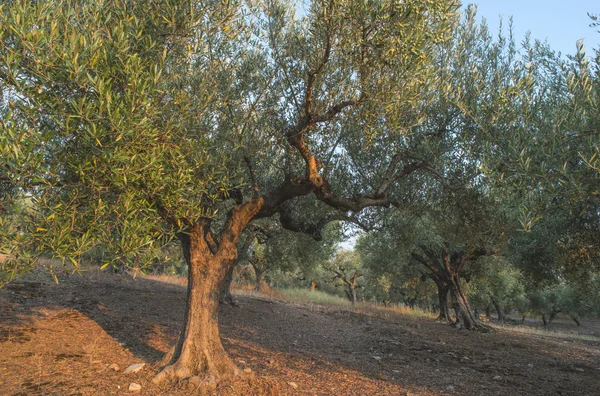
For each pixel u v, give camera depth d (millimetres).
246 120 6637
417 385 6805
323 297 26141
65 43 3484
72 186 3781
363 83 5684
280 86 7707
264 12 7684
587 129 4930
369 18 5148
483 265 19391
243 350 8148
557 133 5066
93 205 3613
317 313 16734
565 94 5934
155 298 12969
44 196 3348
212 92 5605
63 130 3531
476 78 6695
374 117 5832
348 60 5902
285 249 16734
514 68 6691
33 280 11953
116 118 3375
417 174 9242
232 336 9562
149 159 3916
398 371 7820
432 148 7477
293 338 10578
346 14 5125
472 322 16781
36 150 3488
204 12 5074
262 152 7383
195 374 5566
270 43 7672
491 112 6156
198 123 5289
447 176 7957
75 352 6375
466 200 8070
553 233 9062
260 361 7316
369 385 6496
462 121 7660
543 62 7023
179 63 5566
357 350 9898
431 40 5281
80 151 3682
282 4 7852
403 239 12711
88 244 3430
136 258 3865
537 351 12273
